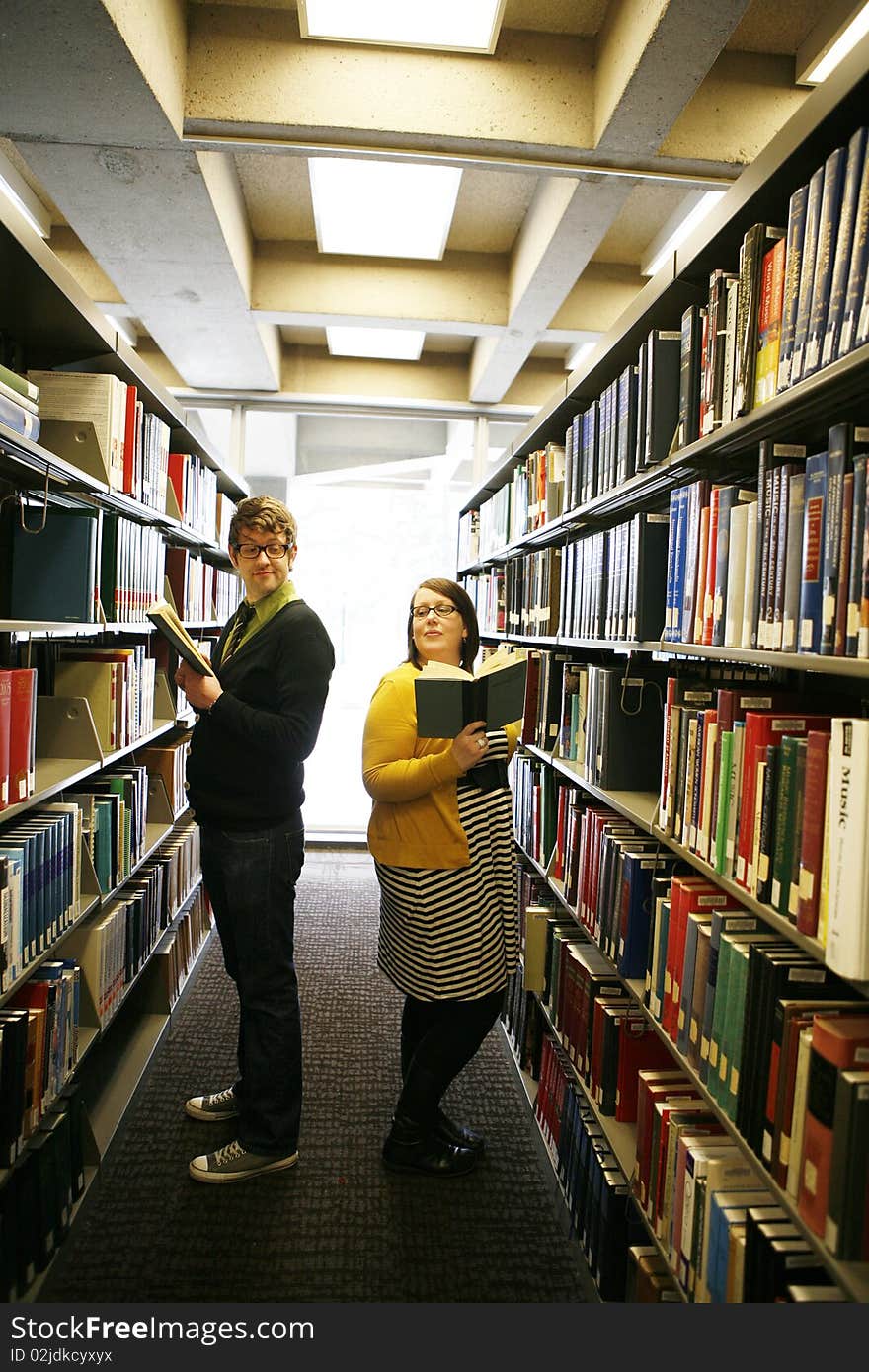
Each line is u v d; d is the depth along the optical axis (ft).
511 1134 7.43
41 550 6.52
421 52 7.26
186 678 6.24
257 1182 6.56
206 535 12.12
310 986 10.38
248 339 12.57
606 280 12.03
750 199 4.09
